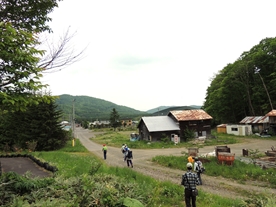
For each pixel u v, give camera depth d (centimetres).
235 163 1670
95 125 11725
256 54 4834
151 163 2042
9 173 708
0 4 570
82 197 528
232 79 5438
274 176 1313
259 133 4350
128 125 11344
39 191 595
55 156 1830
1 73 511
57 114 3222
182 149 3052
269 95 4741
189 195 781
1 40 486
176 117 4069
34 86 523
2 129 2986
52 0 635
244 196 1062
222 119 6222
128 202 536
